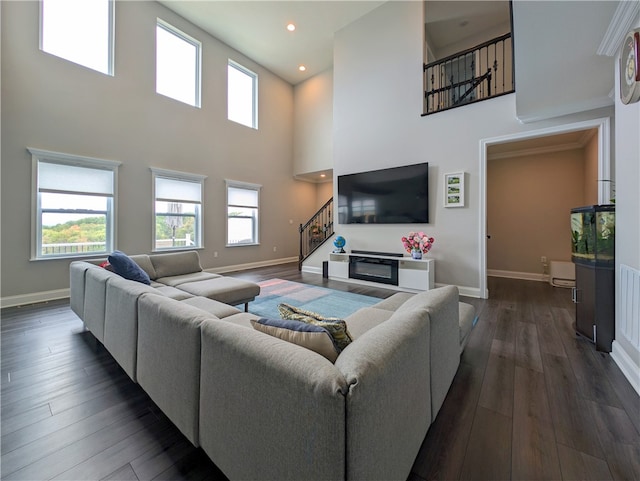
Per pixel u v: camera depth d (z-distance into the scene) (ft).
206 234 18.86
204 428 3.54
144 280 8.66
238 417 3.04
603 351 7.11
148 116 15.75
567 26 6.48
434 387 4.31
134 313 5.08
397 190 15.12
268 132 23.00
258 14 16.60
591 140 13.43
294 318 3.99
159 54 16.49
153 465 3.87
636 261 5.74
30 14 11.84
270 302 11.96
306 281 16.56
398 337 3.18
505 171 17.06
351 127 17.17
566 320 9.54
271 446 2.72
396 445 2.99
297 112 24.84
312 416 2.37
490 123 12.47
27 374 6.18
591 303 7.49
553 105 10.07
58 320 9.59
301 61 21.53
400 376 3.02
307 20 16.97
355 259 16.26
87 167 13.51
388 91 15.61
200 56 18.07
